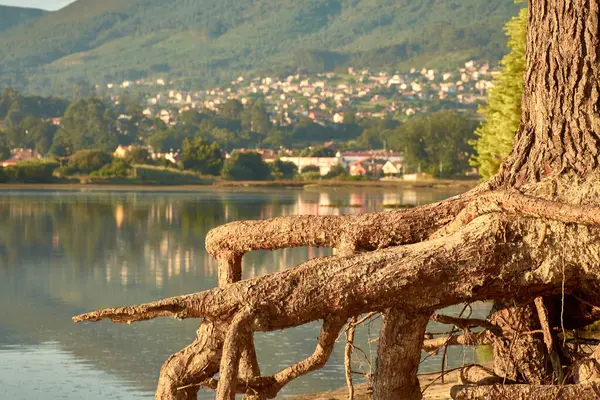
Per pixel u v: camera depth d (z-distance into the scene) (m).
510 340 7.42
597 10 7.42
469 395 6.48
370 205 105.38
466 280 6.49
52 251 47.84
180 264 40.38
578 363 6.98
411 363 6.72
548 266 6.46
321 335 6.74
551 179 7.06
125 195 146.00
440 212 7.42
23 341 20.47
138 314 6.64
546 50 7.62
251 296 6.55
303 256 41.38
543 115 7.58
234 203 113.81
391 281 6.46
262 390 7.28
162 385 7.22
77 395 15.26
